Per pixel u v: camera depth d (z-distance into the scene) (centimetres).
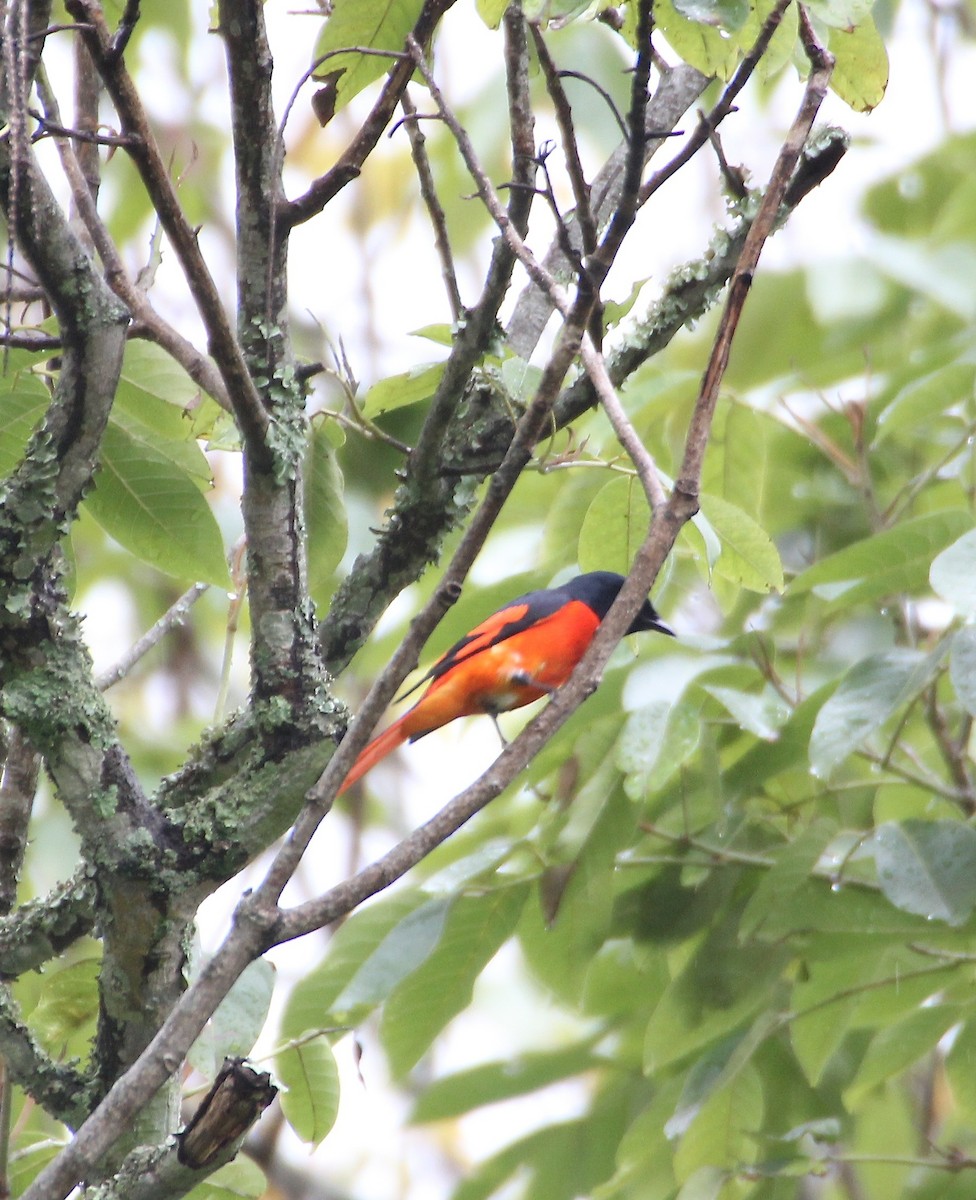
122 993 651
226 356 590
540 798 951
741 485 987
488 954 887
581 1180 1041
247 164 627
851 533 1165
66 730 625
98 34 535
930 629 1078
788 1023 956
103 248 736
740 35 616
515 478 512
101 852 632
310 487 712
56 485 614
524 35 637
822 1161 880
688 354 1370
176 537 744
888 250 1206
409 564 731
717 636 1047
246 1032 736
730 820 945
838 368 1230
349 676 1473
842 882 859
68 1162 469
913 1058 916
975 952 886
